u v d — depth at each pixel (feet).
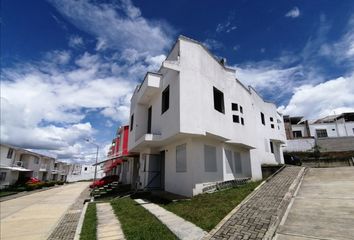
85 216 31.81
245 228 18.90
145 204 34.32
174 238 18.26
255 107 71.05
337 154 88.17
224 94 45.73
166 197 36.76
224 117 43.11
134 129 53.06
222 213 23.65
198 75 37.86
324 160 79.92
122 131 94.94
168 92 43.21
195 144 37.09
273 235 17.19
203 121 36.09
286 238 16.48
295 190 33.32
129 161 79.20
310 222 19.34
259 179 56.39
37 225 34.45
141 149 53.67
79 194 81.15
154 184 47.42
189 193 34.68
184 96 34.99
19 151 131.03
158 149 49.24
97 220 28.07
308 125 117.19
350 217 19.69
